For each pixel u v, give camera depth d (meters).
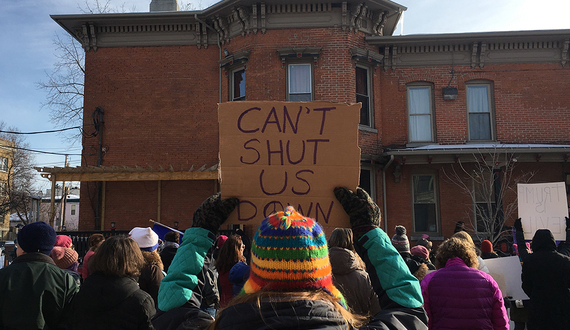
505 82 13.18
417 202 12.95
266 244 1.15
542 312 3.95
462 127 13.05
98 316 2.43
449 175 12.73
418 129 13.20
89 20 13.19
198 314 1.61
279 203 1.88
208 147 12.92
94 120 13.16
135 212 12.81
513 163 11.91
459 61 13.28
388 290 1.44
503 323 2.99
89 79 13.42
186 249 1.68
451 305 2.99
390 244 1.54
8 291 2.53
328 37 12.43
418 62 13.34
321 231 1.22
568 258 3.97
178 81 13.25
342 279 3.00
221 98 13.05
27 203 36.97
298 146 1.93
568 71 13.16
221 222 1.80
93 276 2.55
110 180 11.80
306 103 1.96
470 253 3.22
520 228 5.62
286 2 12.34
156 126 13.12
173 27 13.35
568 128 12.98
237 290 3.55
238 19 12.66
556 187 6.12
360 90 12.93
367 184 12.57
